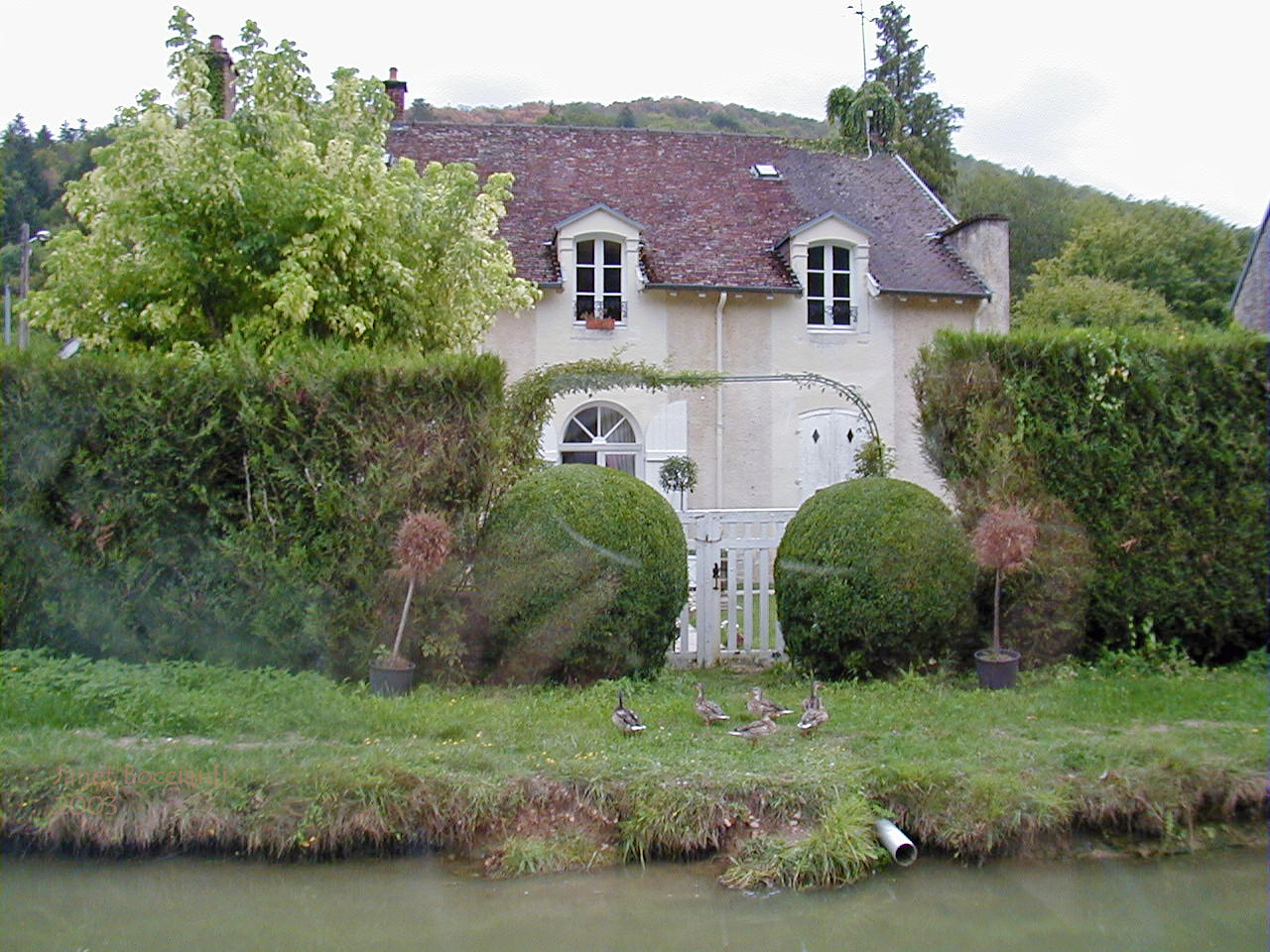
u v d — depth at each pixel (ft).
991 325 60.54
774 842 19.12
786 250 58.34
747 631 32.53
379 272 36.24
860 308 58.39
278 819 19.33
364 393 27.76
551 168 63.10
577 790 19.94
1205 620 30.37
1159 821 20.13
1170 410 30.27
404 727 22.90
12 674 25.18
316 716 23.26
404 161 40.32
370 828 19.35
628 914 18.04
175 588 27.63
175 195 33.17
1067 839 19.99
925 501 29.14
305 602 27.45
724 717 23.44
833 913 18.20
